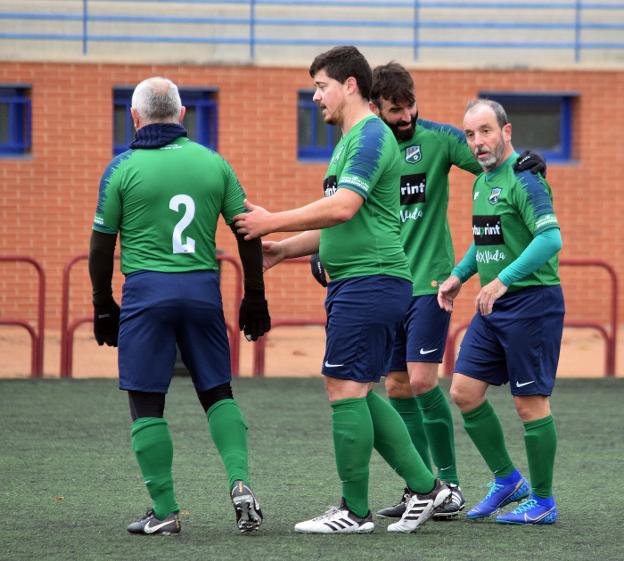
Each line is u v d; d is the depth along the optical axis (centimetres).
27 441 2684
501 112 1889
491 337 1905
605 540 1755
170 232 1742
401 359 2045
